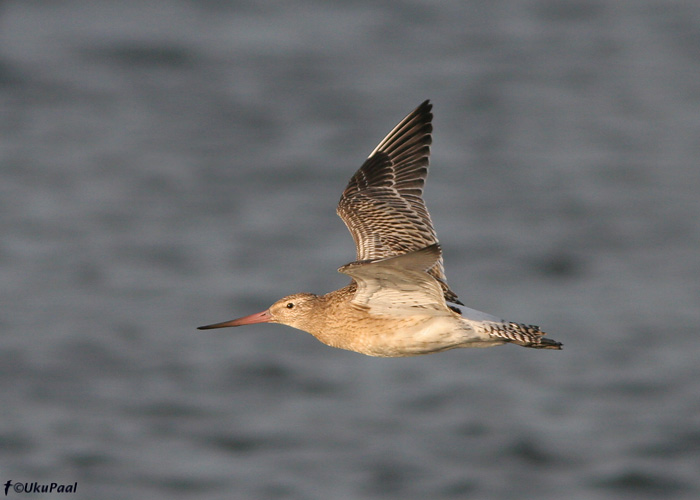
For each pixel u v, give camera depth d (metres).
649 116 32.28
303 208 26.59
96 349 19.12
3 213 25.62
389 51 37.22
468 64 36.25
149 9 40.28
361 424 16.97
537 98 33.72
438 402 17.73
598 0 43.06
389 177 10.58
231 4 41.19
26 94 32.84
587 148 30.16
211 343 19.62
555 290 22.30
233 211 26.36
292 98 33.16
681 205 26.61
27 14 39.03
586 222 25.70
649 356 19.19
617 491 15.31
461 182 28.11
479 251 24.17
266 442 16.44
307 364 19.06
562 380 18.45
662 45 38.03
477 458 16.00
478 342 9.36
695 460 16.03
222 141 30.31
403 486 15.24
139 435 16.56
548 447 16.39
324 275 22.84
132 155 29.42
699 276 22.75
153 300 21.44
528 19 41.00
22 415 16.92
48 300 21.17
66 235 24.56
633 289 22.23
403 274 8.48
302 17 40.28
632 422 16.95
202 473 15.52
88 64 35.06
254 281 22.50
